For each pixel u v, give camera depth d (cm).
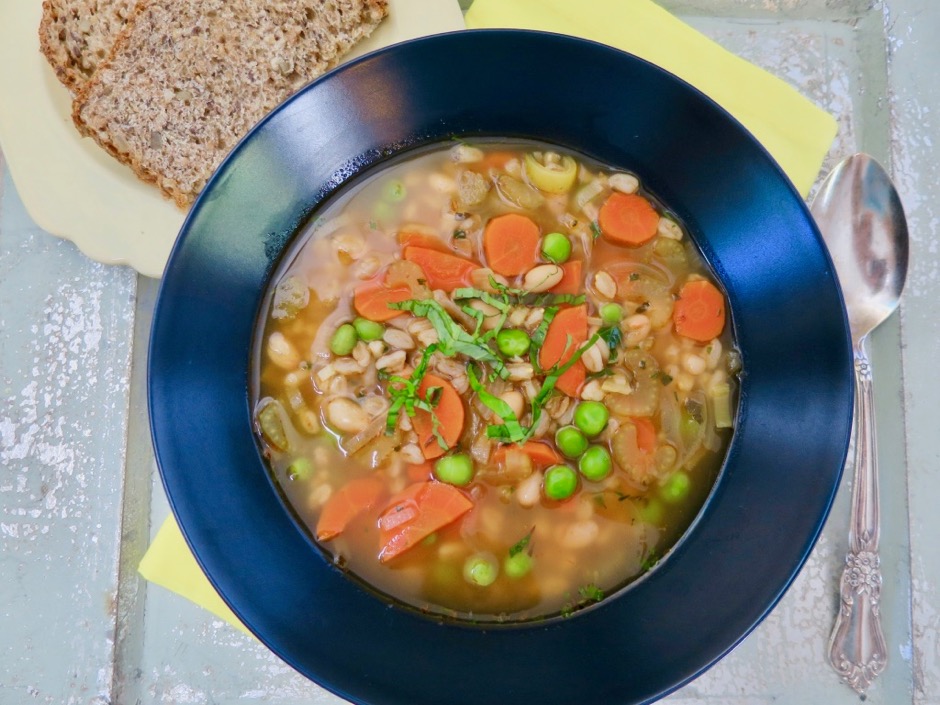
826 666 25
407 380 22
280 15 26
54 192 26
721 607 21
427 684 21
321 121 22
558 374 22
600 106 22
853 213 26
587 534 22
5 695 25
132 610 26
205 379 21
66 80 27
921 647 25
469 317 23
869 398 25
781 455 21
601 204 23
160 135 26
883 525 26
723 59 25
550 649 21
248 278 22
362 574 22
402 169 23
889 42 27
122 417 26
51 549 26
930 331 26
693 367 23
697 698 25
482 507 22
